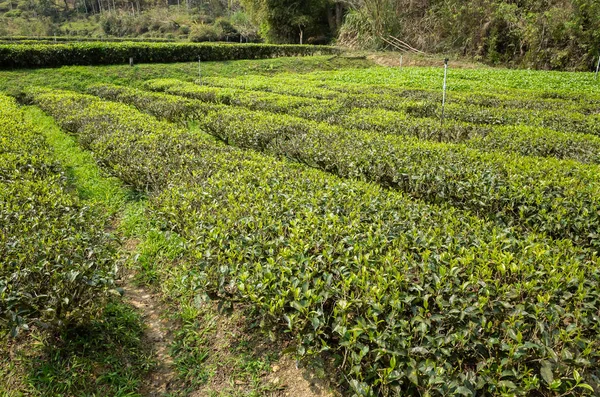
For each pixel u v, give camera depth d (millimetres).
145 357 3633
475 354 2777
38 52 20109
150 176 6098
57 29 52438
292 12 37188
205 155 6457
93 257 3580
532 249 3523
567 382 2461
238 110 10453
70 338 3619
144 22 54344
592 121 9312
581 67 23672
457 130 8406
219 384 3379
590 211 4445
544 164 5844
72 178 7645
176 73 21031
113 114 9586
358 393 2654
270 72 24016
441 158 6156
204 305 4172
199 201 4715
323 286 3164
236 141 8664
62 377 3307
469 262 3266
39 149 6953
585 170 5586
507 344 2600
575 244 4355
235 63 25047
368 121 9203
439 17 30250
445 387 2482
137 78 19547
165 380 3455
